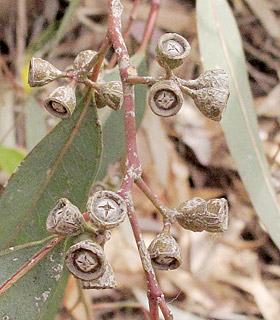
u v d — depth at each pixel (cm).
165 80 25
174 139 59
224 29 36
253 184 34
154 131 52
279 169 59
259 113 62
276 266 56
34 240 29
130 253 52
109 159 35
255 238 58
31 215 30
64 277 31
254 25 63
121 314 52
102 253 23
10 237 29
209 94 25
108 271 25
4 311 27
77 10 56
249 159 34
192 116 60
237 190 59
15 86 46
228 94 26
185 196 57
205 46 35
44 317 31
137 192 55
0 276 27
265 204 34
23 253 27
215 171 59
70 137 30
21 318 27
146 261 24
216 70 26
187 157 59
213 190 59
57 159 30
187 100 61
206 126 60
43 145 30
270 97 62
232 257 56
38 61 26
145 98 36
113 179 39
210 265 55
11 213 30
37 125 40
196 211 25
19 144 50
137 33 53
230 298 54
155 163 52
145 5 55
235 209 58
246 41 64
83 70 27
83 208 30
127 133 26
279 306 54
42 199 30
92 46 57
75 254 24
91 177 30
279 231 33
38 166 30
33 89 45
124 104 26
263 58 64
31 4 56
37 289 27
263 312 53
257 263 56
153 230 54
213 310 53
